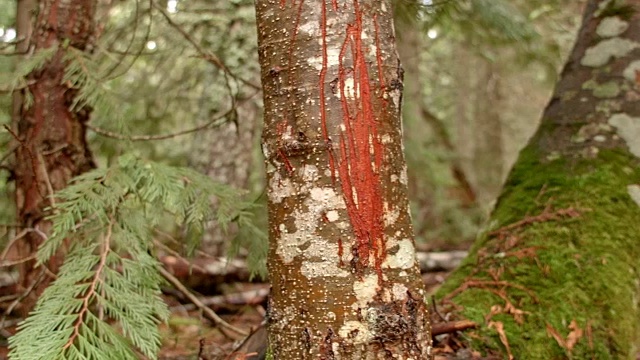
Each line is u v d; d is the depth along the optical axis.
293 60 1.64
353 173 1.59
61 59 2.80
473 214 10.09
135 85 4.82
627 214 2.63
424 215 9.45
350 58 1.62
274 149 1.66
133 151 2.85
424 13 3.66
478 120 12.03
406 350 1.58
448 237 9.34
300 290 1.60
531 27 4.37
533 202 2.78
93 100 2.68
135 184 2.49
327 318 1.57
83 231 2.40
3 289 3.88
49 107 2.79
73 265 2.19
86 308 1.98
